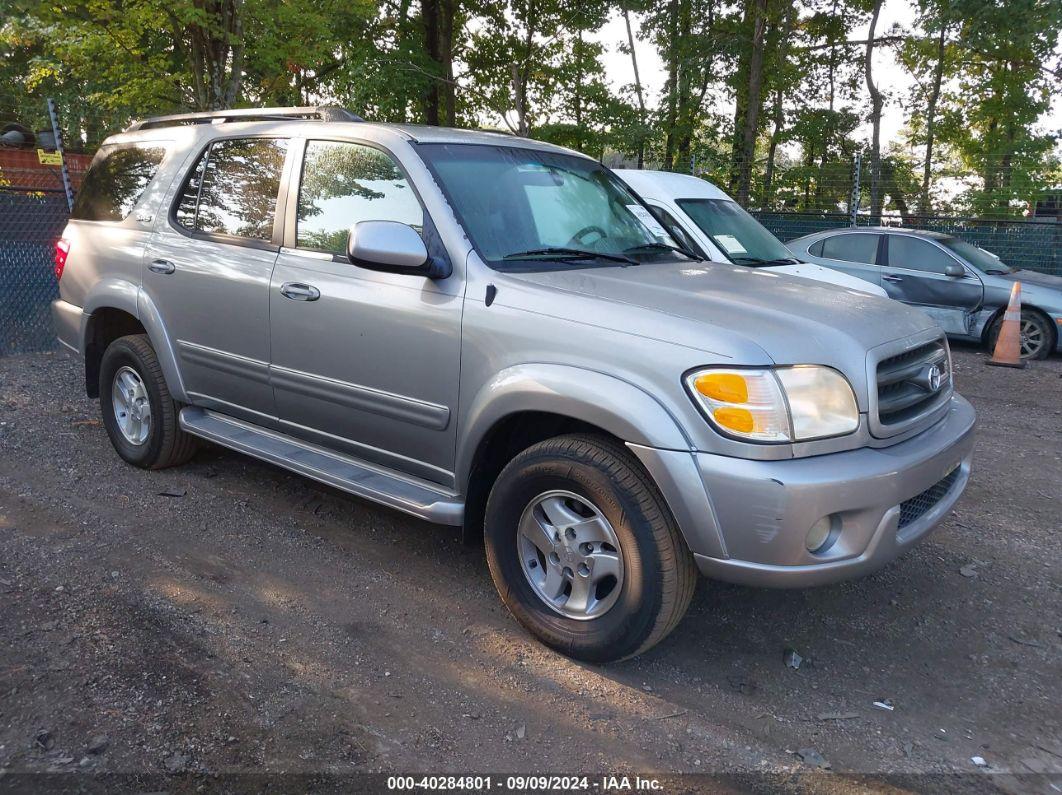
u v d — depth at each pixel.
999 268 10.83
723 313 3.07
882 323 3.29
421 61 19.08
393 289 3.65
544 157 4.26
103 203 5.33
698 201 8.47
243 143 4.50
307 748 2.72
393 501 3.67
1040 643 3.57
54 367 7.98
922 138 23.86
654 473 2.87
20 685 2.96
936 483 3.30
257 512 4.64
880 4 22.03
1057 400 8.13
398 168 3.75
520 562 3.38
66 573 3.82
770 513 2.76
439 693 3.06
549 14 21.17
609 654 3.15
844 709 3.07
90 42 11.88
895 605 3.87
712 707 3.05
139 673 3.07
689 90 20.56
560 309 3.19
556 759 2.73
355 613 3.60
